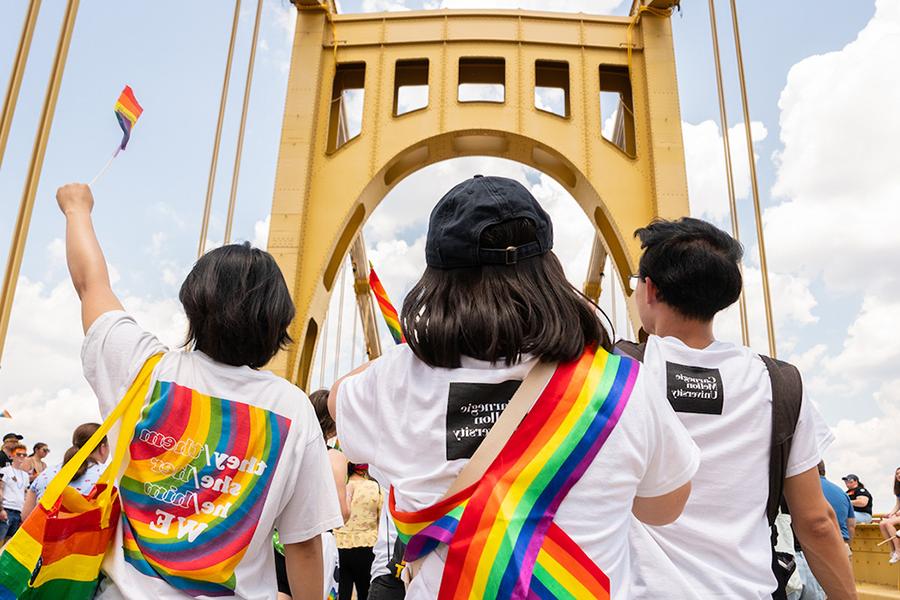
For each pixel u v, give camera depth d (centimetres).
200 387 199
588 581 131
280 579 404
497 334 145
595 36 2428
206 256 214
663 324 234
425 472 144
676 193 2192
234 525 185
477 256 152
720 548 197
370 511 652
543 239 156
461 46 2414
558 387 143
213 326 203
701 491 202
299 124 2261
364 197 2317
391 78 2384
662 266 230
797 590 267
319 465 210
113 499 183
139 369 197
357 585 645
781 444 209
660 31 2389
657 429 147
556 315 148
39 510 172
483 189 158
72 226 221
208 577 179
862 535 1190
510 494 134
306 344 2250
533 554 130
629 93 2527
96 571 176
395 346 168
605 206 2245
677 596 187
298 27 2386
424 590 139
